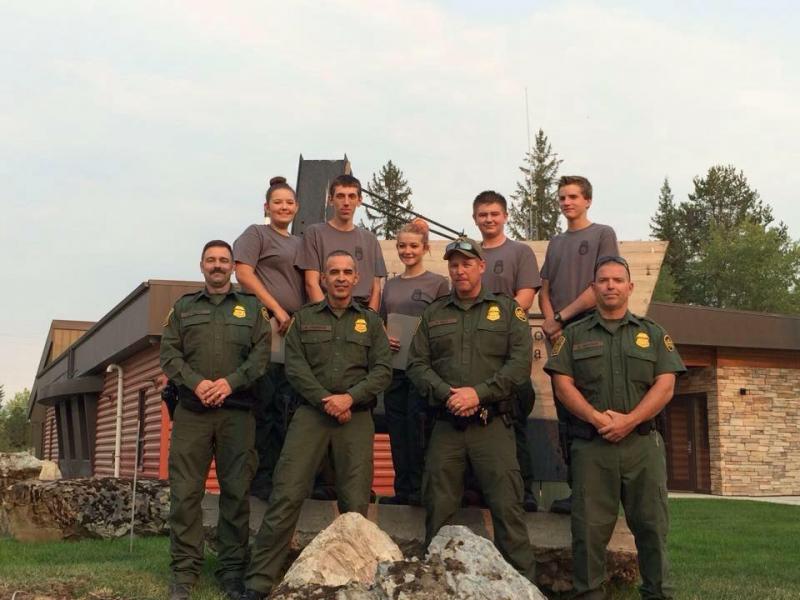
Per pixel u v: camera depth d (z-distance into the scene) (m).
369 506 6.08
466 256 5.45
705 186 69.31
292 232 8.58
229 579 5.63
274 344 6.21
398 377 6.22
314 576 4.78
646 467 5.18
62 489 9.83
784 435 19.66
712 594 6.06
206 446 5.65
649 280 7.61
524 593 4.04
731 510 13.71
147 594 5.58
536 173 59.41
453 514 5.50
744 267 58.72
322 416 5.54
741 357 19.58
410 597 4.00
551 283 6.23
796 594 6.08
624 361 5.24
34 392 33.62
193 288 14.73
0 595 5.49
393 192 66.56
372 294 6.29
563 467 6.36
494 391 5.32
